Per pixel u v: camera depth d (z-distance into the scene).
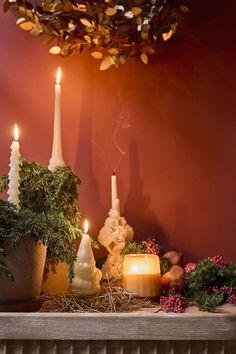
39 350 1.49
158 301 1.63
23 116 1.91
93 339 1.48
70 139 1.92
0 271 1.43
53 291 1.65
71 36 1.82
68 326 1.47
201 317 1.49
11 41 1.92
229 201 1.92
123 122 1.92
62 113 1.92
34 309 1.52
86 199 1.91
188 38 1.93
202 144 1.92
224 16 1.92
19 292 1.51
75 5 1.74
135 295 1.61
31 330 1.47
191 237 1.91
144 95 1.93
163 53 1.92
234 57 1.92
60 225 1.55
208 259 1.69
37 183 1.64
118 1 1.74
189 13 1.92
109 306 1.55
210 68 1.92
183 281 1.66
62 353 1.50
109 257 1.75
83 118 1.92
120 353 1.50
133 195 1.92
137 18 1.76
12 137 1.91
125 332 1.48
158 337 1.49
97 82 1.92
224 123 1.92
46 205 1.64
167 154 1.92
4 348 1.49
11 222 1.51
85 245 1.60
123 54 1.82
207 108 1.92
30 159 1.91
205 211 1.92
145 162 1.92
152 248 1.75
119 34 1.81
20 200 1.63
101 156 1.92
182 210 1.92
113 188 1.80
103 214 1.91
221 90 1.92
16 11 1.91
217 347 1.52
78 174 1.91
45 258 1.58
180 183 1.92
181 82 1.93
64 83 1.92
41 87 1.92
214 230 1.92
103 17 1.74
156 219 1.91
